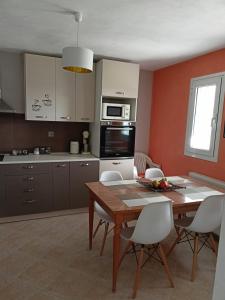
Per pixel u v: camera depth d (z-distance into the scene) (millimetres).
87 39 2842
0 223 3197
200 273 2266
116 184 2602
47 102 3496
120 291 1994
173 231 3061
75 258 2441
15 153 3662
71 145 3939
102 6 1998
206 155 3281
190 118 3555
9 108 3301
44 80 3438
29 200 3318
